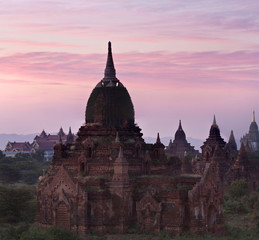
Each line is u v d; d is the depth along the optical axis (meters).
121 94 122.81
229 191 194.38
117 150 115.19
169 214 108.19
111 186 110.62
